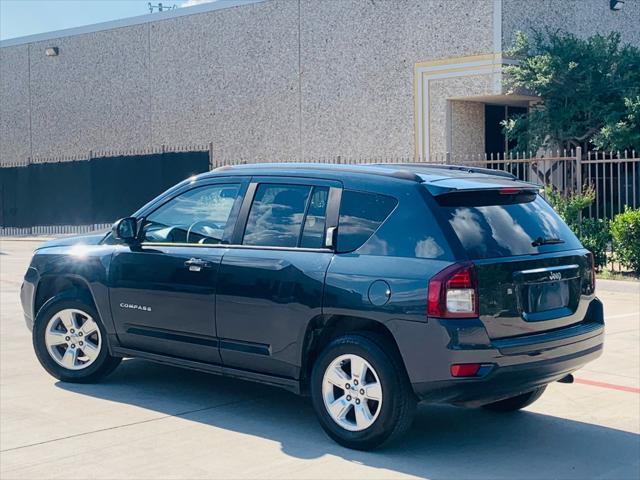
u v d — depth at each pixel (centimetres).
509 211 649
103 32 3173
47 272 814
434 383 589
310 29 2602
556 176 2205
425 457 618
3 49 3491
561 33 2336
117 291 765
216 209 732
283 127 2691
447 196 623
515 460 615
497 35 2200
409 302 595
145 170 2752
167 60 2992
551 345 618
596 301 688
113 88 3162
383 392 607
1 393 778
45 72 3366
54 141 3356
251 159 2775
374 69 2462
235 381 834
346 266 633
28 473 574
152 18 3025
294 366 659
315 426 690
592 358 669
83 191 2919
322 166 695
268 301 667
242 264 688
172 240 751
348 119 2530
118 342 776
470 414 738
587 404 768
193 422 696
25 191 3097
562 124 2164
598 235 1595
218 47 2845
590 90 2114
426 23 2342
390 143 2442
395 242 620
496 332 595
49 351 816
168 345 737
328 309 633
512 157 2266
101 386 805
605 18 2484
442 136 2334
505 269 604
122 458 606
